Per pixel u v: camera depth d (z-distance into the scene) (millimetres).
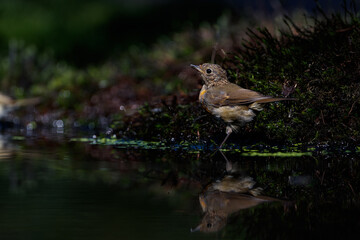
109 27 30781
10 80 22391
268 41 13422
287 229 6141
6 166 10117
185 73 18047
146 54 22094
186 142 12875
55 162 10562
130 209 6980
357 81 11969
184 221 6492
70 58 26766
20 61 23391
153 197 7605
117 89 19281
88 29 30359
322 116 11758
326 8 15844
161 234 6023
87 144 13344
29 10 33000
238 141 12367
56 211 6902
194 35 20875
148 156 11148
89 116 18469
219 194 7715
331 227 6215
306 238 5828
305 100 11898
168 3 32875
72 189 8117
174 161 10461
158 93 17844
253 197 7586
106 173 9328
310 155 10883
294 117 11945
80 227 6238
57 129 17422
